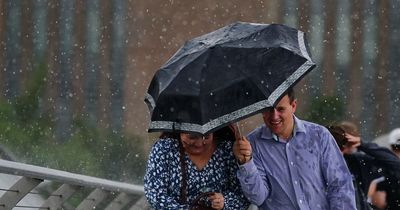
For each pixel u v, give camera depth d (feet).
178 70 33.91
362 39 422.41
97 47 430.61
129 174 302.25
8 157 84.84
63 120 411.54
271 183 37.42
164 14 421.18
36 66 432.25
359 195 43.73
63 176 49.80
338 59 422.00
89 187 54.44
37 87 422.82
